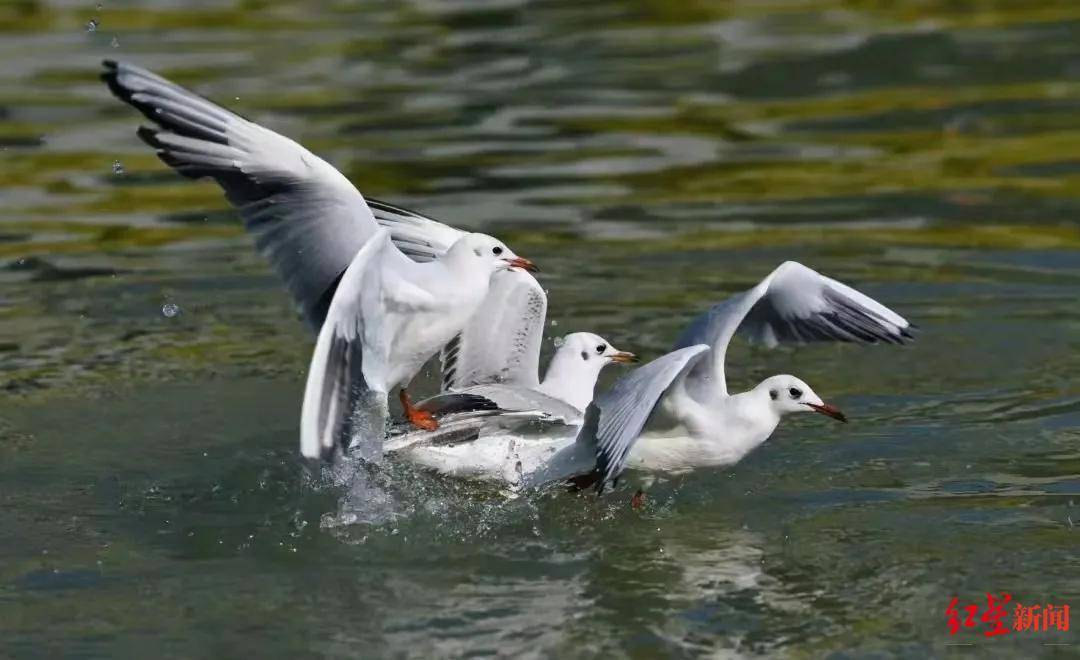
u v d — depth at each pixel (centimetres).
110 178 1972
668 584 989
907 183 1911
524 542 1059
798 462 1199
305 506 1116
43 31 2633
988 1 2766
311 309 1077
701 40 2583
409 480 1142
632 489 1157
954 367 1388
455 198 1862
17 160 2022
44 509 1110
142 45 2539
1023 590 971
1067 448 1201
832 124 2145
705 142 2083
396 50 2533
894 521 1080
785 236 1736
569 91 2303
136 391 1338
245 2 2891
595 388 1341
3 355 1417
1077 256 1661
